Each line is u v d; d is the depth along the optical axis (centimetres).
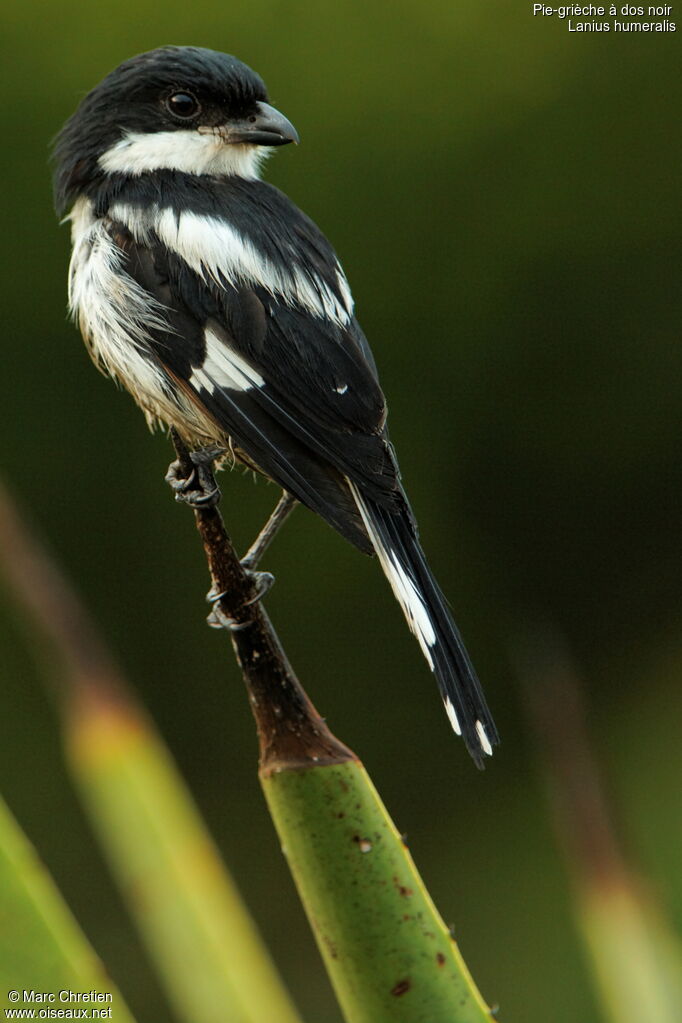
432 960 346
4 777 1255
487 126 1277
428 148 1279
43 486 1277
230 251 604
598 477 1348
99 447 1270
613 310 1315
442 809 1288
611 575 1356
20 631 1249
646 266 1312
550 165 1290
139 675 1295
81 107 671
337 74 1262
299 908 1249
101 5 1218
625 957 364
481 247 1298
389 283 1302
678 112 1280
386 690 1307
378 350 1313
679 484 1346
